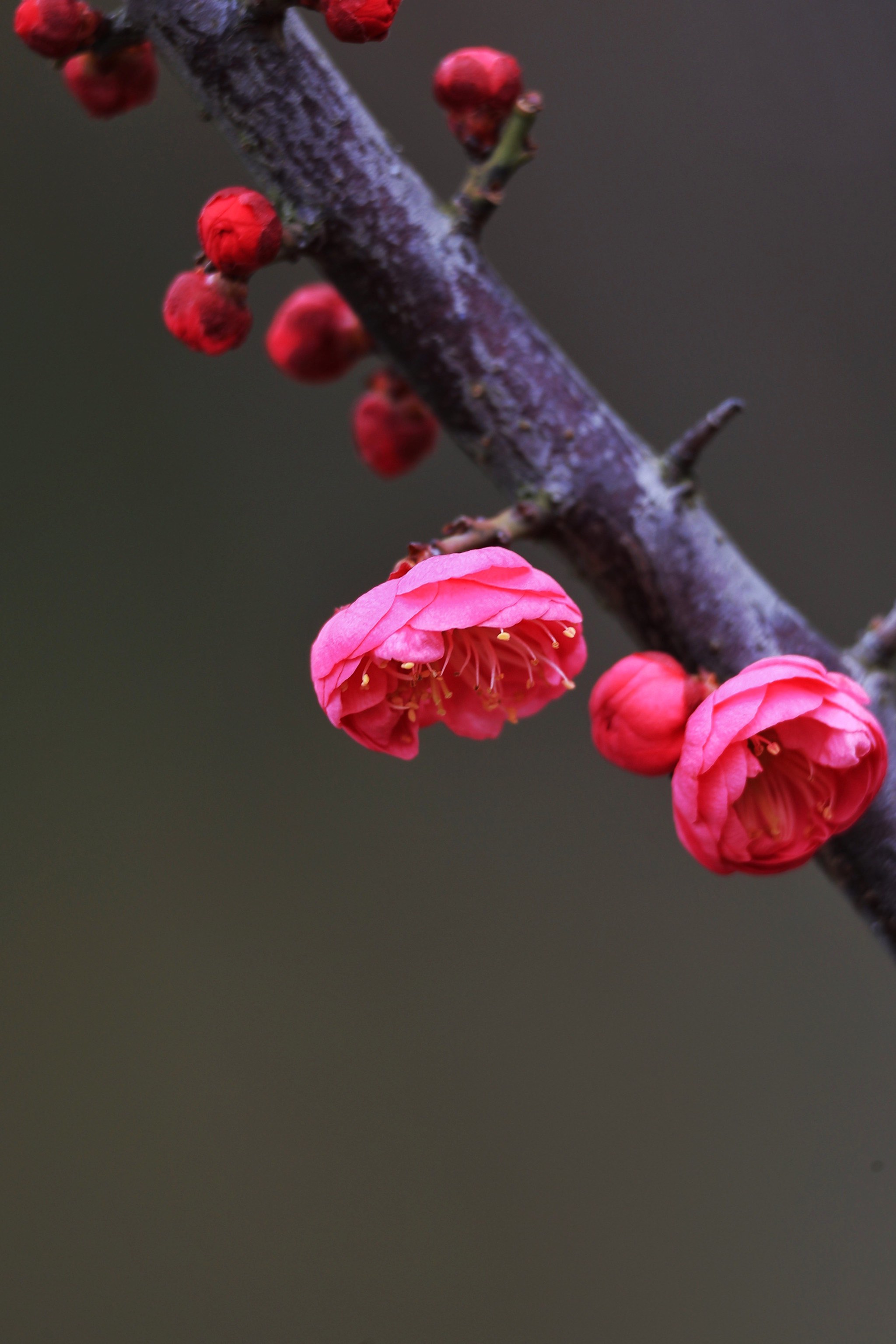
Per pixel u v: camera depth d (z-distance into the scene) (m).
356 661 0.48
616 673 0.49
